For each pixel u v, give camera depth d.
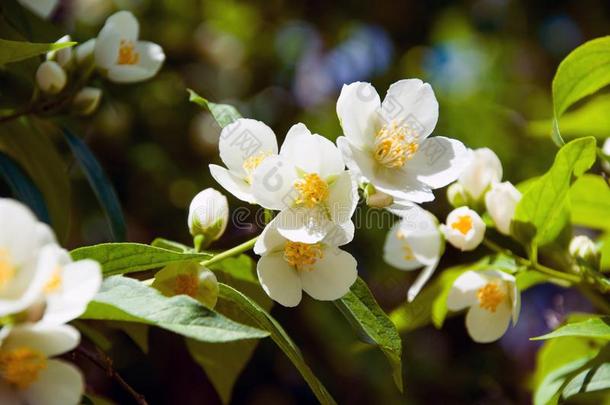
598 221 0.50
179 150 0.68
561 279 0.45
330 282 0.40
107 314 0.37
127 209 0.65
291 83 0.77
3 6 0.48
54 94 0.46
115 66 0.47
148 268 0.39
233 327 0.36
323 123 0.71
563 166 0.43
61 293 0.35
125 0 0.70
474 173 0.45
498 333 0.45
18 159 0.49
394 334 0.40
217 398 0.63
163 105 0.68
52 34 0.49
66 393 0.36
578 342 0.48
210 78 0.75
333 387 0.62
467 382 0.62
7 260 0.35
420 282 0.45
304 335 0.62
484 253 0.58
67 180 0.49
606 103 0.53
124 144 0.65
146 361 0.61
